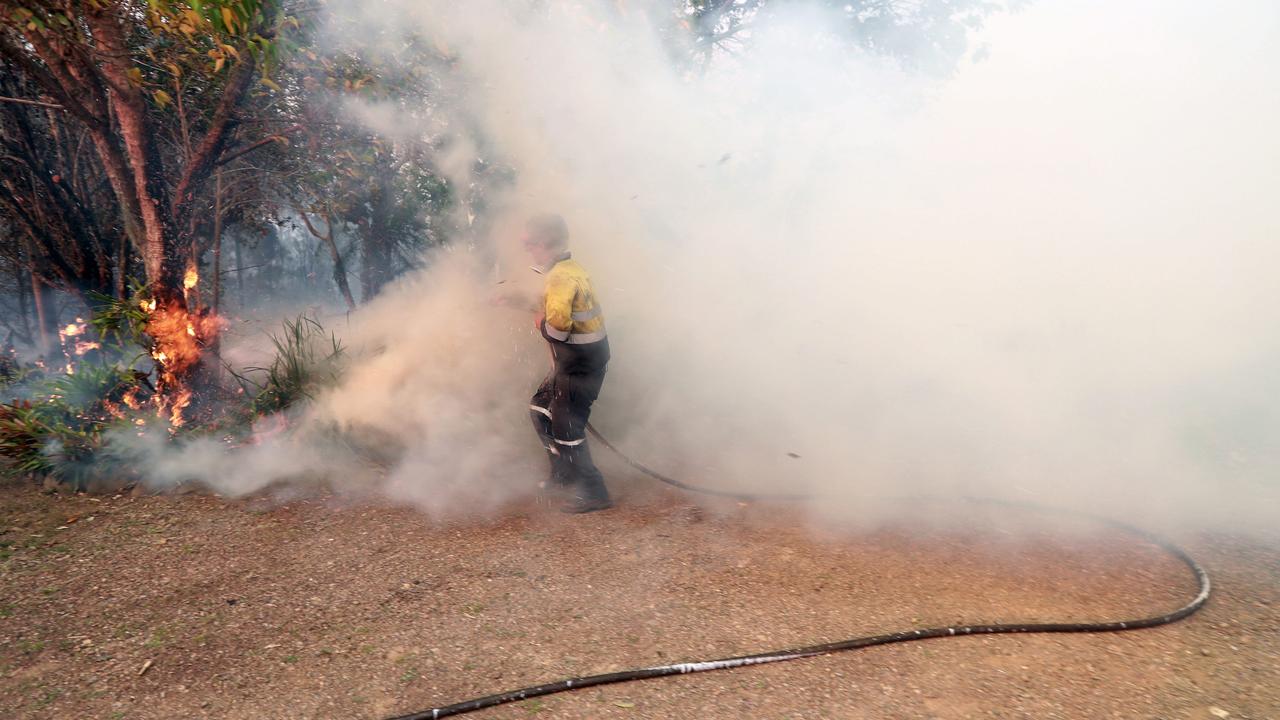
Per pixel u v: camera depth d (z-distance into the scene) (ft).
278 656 9.50
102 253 25.04
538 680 8.93
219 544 12.69
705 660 9.27
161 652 9.59
